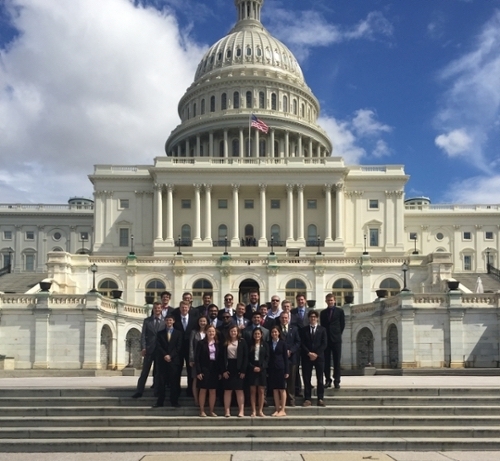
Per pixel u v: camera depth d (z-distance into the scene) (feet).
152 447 45.68
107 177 300.40
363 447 45.55
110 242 297.94
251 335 51.72
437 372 110.73
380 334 139.85
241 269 192.34
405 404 54.03
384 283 192.65
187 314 56.08
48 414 51.75
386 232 300.40
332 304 58.70
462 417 49.85
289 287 192.44
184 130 374.02
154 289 192.75
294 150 376.48
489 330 126.11
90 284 193.77
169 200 289.53
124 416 51.26
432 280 187.73
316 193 300.40
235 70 381.81
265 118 361.10
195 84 396.16
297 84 390.01
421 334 127.13
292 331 53.83
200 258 194.90
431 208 374.22
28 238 382.83
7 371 116.47
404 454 43.78
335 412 51.72
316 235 297.53
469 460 41.81
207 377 50.42
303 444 45.60
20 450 45.60
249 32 406.21
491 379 82.89
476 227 364.58
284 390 50.83
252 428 48.03
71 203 406.62
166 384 57.26
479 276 207.72
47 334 133.69
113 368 142.72
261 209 290.76
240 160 296.51
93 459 42.57
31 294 136.56
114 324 144.46
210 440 46.01
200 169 289.94
